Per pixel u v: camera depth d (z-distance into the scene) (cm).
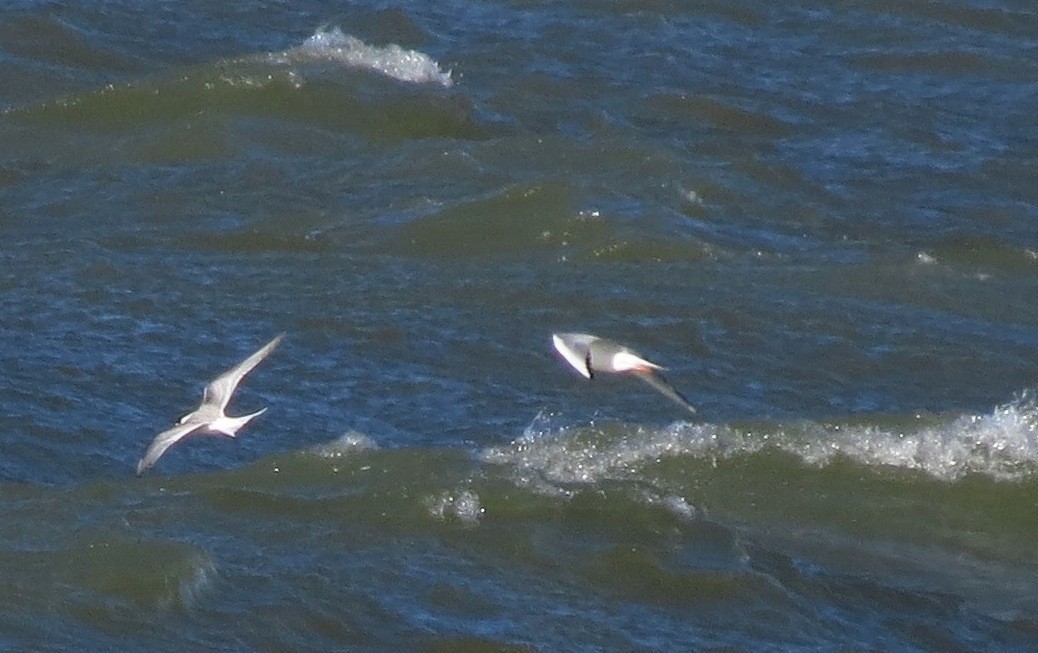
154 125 3481
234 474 2086
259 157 3328
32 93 3725
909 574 2022
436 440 2258
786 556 2000
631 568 1914
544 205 3041
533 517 2009
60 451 2150
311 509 2002
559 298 2717
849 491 2183
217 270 2788
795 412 2405
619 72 3941
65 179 3209
